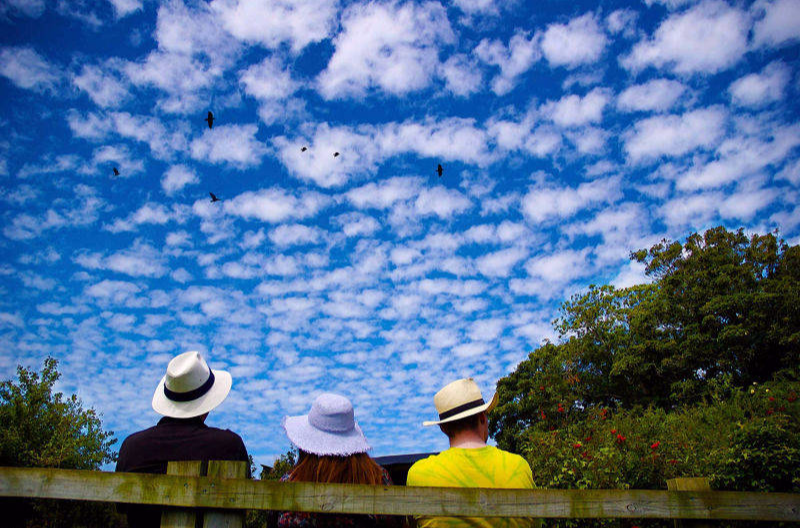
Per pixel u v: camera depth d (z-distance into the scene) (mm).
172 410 2887
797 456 7676
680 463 7973
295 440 2656
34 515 8789
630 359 27047
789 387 11414
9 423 11375
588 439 8805
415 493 2424
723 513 2738
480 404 2828
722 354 24594
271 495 2352
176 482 2367
